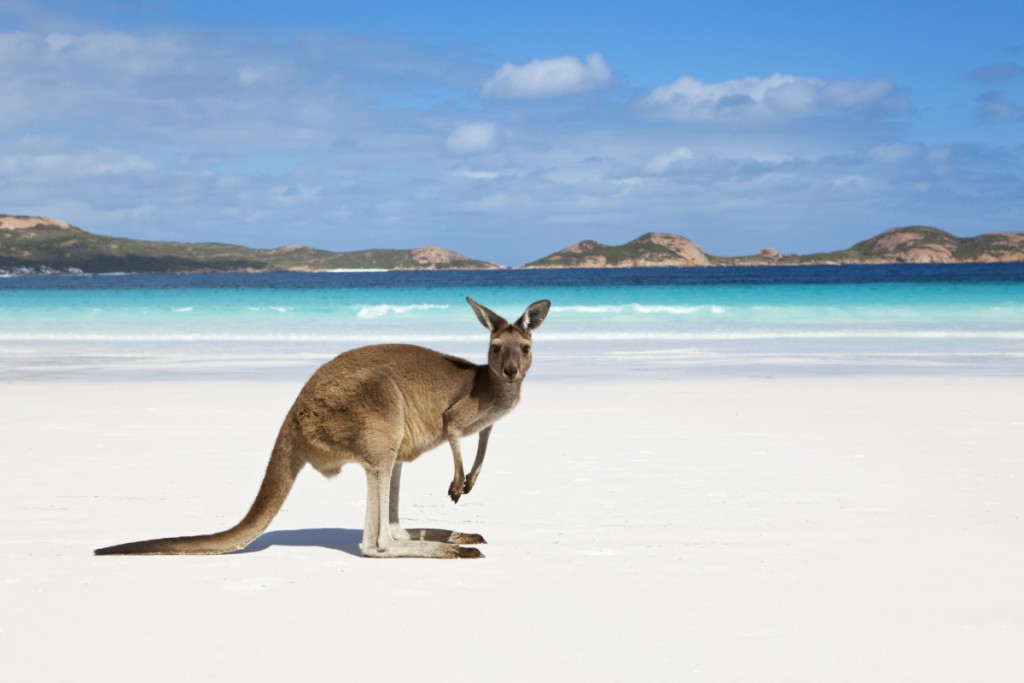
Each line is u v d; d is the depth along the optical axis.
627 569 5.57
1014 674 4.00
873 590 5.14
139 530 6.61
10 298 39.00
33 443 10.59
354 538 6.54
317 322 29.86
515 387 5.96
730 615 4.73
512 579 5.38
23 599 4.98
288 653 4.22
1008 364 19.55
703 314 31.41
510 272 162.88
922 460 9.41
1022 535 6.34
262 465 9.31
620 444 10.50
